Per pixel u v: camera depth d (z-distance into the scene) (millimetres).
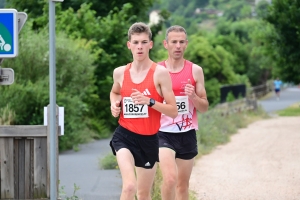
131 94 12688
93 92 45438
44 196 16359
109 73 46594
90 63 39719
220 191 20594
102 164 25531
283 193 20094
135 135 12883
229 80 85625
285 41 54094
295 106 77875
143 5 55531
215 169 25828
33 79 35688
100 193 19672
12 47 14250
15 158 16375
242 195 19844
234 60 114000
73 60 38094
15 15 14203
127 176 12305
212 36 117062
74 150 33312
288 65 55938
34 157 16312
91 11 48469
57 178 16328
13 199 16391
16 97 32906
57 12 47281
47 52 35875
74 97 35812
